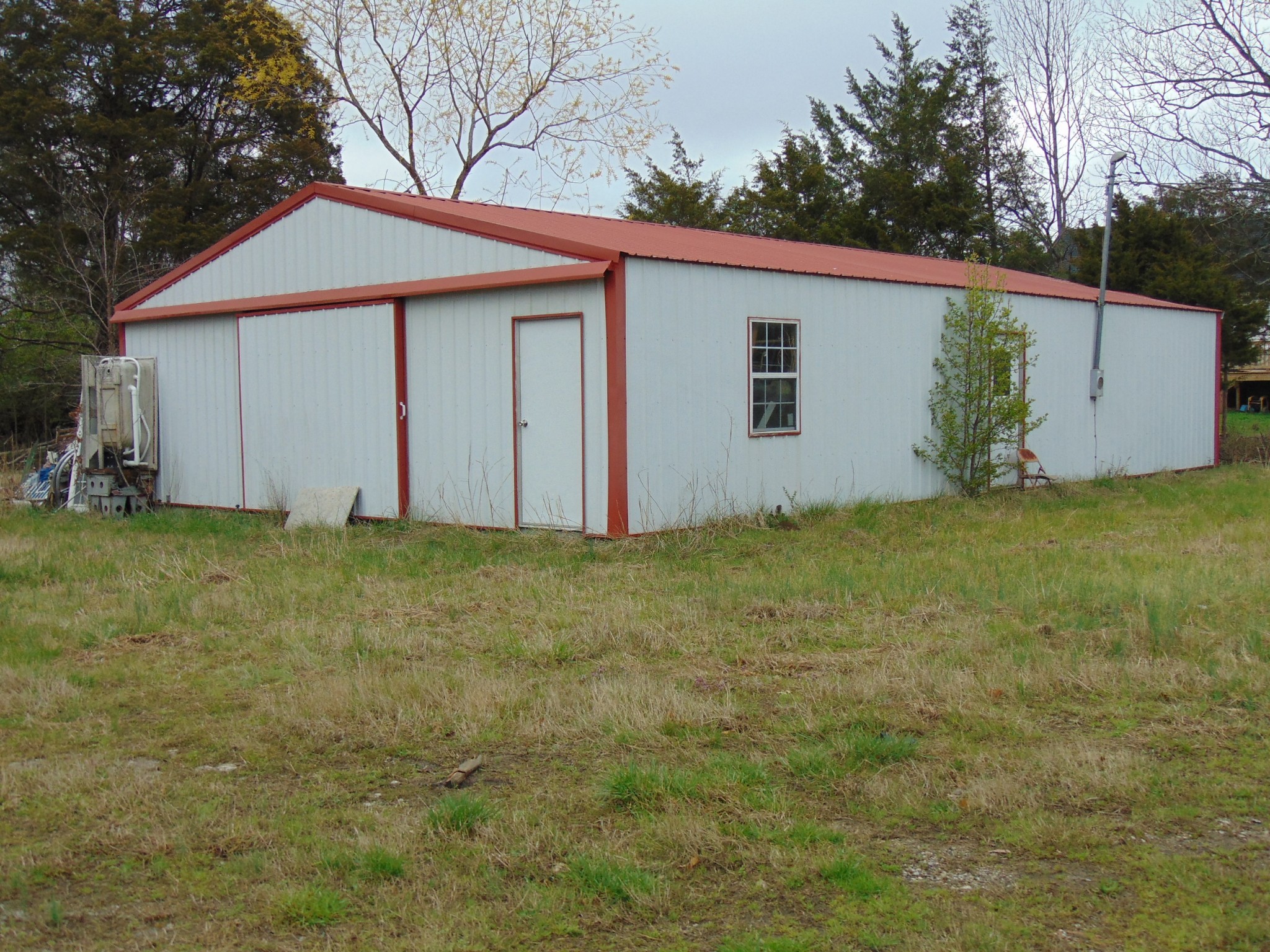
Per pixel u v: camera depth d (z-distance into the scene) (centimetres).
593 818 437
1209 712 555
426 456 1260
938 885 381
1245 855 400
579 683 623
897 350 1431
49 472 1638
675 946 346
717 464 1179
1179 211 2786
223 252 1475
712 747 514
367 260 1302
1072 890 376
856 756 492
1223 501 1474
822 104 4097
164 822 432
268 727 547
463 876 387
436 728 543
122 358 1512
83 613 805
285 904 365
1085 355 1775
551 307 1127
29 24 2827
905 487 1455
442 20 2777
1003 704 570
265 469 1439
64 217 2689
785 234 3453
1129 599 788
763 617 776
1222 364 2541
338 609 825
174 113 2945
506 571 962
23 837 421
